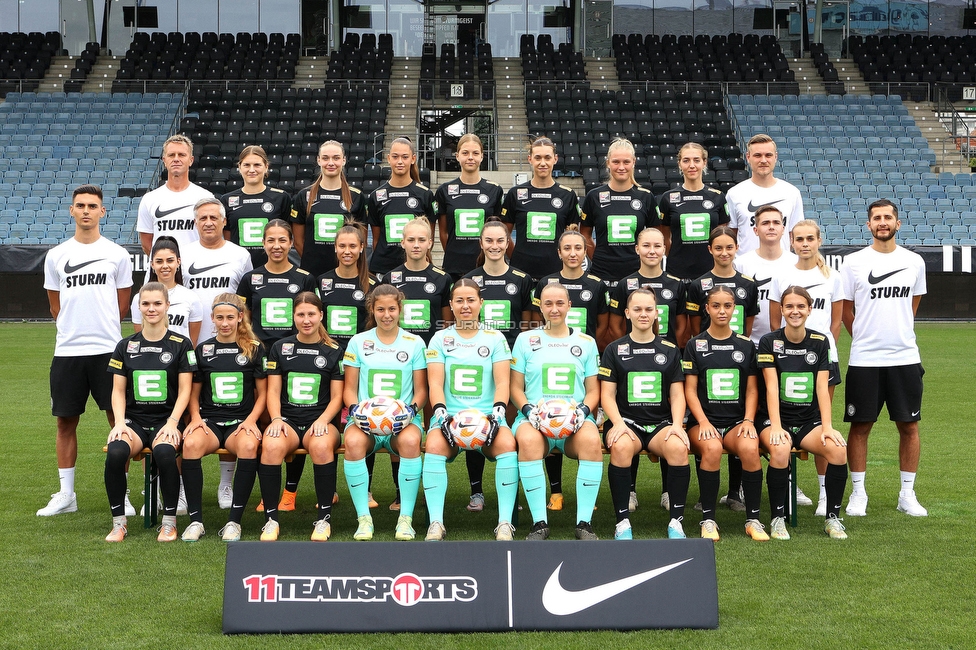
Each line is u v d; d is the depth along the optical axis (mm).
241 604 3701
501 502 5074
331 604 3721
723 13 28031
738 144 22688
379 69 25328
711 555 3822
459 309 5215
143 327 5348
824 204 21062
